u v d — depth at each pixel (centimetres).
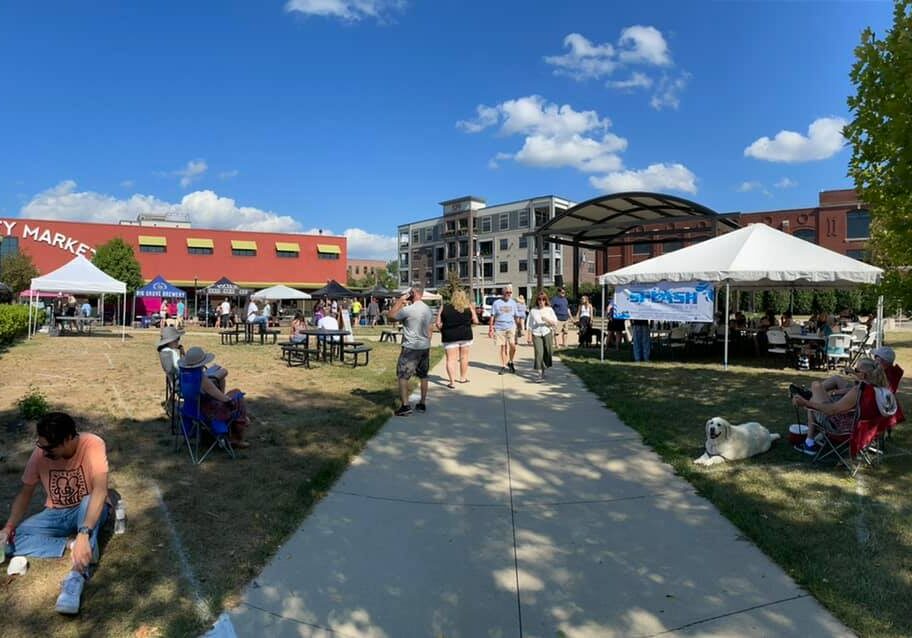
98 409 779
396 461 595
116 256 4138
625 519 447
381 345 1994
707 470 551
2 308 1777
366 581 354
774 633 299
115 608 315
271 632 301
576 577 359
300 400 894
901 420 596
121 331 2900
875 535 402
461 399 920
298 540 409
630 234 3028
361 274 17812
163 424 708
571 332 2683
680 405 852
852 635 295
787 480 517
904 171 537
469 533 424
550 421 769
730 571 364
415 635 302
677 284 1352
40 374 1111
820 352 1345
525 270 8344
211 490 491
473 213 9056
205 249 5278
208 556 376
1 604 315
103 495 360
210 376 628
